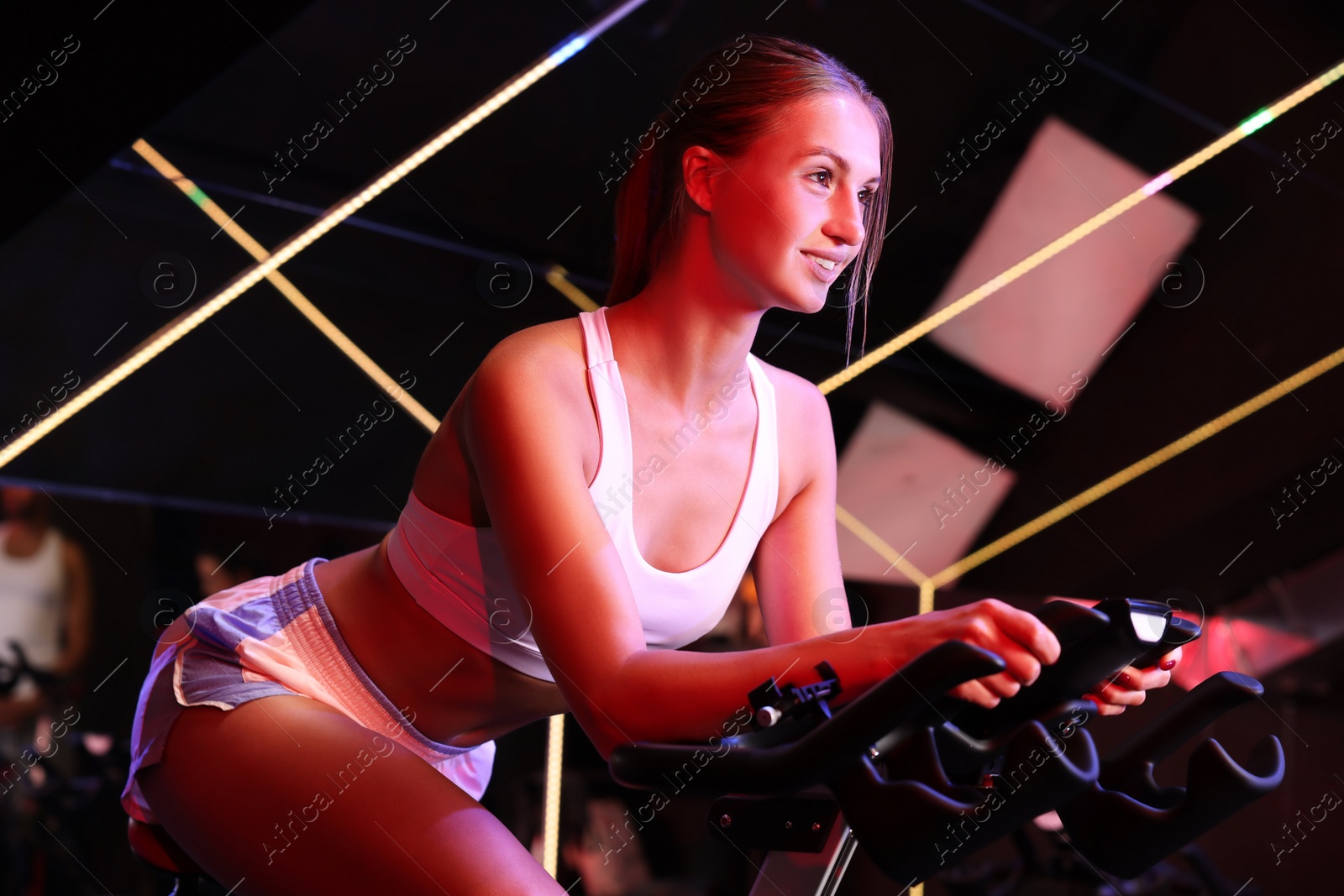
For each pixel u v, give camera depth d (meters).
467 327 3.21
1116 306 3.79
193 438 2.90
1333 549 4.09
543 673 1.25
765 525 1.32
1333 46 3.28
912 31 3.06
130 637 2.68
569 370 1.12
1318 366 3.94
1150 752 0.93
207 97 2.62
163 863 1.24
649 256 1.24
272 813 1.05
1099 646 0.83
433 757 1.31
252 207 2.84
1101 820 0.89
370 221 2.97
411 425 3.16
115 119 1.80
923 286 3.65
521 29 2.79
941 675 0.71
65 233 2.60
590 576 0.98
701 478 1.23
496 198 3.11
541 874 1.00
